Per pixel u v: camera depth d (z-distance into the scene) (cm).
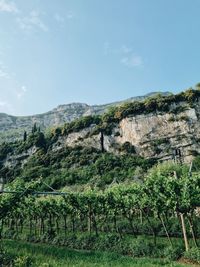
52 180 9575
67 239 3472
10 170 12569
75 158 11294
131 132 11281
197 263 2314
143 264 2208
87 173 9850
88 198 3550
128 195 3362
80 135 12538
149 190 2891
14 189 2859
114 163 10088
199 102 10919
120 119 11869
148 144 10744
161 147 10538
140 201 3194
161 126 10912
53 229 4288
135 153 10844
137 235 3622
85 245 3197
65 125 13438
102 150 11656
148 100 11619
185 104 10981
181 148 10262
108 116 12319
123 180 8512
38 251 2664
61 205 3944
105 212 3672
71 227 4562
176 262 2364
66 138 12962
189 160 9900
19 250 2650
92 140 12025
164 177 2834
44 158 12050
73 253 2620
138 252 2692
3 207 2770
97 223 4341
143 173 8519
